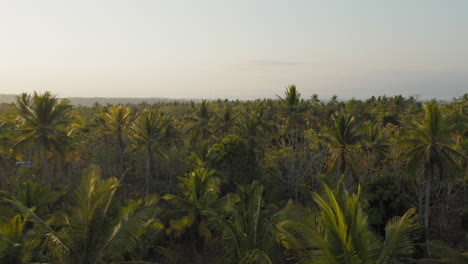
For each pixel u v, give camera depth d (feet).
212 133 176.65
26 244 39.50
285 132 159.53
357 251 29.45
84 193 40.09
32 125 90.02
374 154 117.08
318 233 30.55
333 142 102.68
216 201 63.72
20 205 38.27
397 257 40.50
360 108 249.34
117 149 164.86
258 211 51.16
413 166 79.66
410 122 83.71
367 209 83.51
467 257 39.63
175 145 168.55
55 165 113.29
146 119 119.65
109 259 46.21
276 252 49.06
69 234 39.14
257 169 109.60
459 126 76.02
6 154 113.29
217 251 79.77
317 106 244.63
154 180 156.46
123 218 40.32
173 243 81.41
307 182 119.24
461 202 110.73
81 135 145.79
